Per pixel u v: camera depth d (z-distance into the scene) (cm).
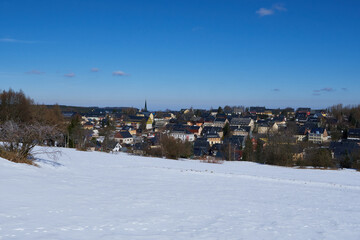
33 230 670
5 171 1320
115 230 738
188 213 988
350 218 1102
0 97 6781
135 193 1266
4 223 693
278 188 1883
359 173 3825
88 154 3481
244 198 1393
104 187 1343
